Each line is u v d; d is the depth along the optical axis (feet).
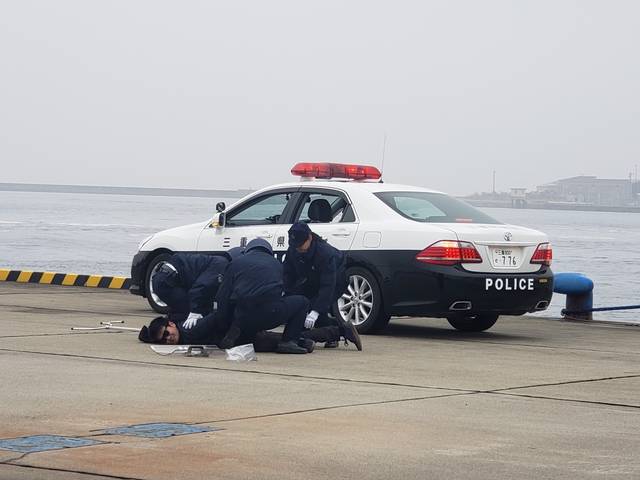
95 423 24.94
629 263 197.06
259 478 20.35
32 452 21.94
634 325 54.24
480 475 20.94
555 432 25.22
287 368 34.50
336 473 20.81
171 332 38.42
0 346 37.86
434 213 45.85
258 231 48.24
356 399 28.86
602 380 33.76
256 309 37.37
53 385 29.86
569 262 197.77
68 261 156.15
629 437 24.88
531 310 45.34
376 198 46.19
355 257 45.27
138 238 241.96
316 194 47.65
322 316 40.65
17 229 288.10
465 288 43.47
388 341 43.21
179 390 29.63
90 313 51.01
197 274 38.86
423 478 20.61
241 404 27.71
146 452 22.13
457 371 34.88
